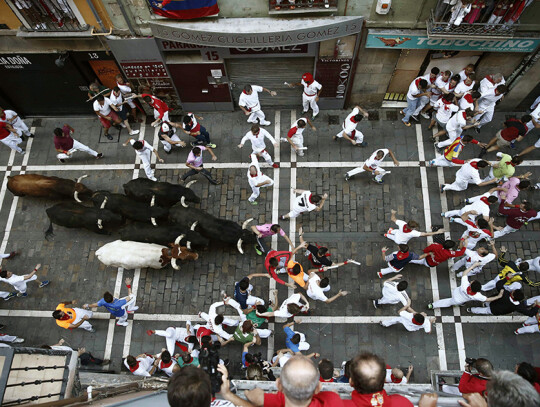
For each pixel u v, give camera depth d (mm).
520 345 11477
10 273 11609
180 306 12312
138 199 12562
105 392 6801
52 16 11328
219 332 10219
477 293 10336
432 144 14172
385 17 11312
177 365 9930
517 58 12672
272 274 11031
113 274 12812
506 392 4223
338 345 11656
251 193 13695
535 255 12469
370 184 13586
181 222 11969
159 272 12703
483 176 13766
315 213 13242
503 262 11352
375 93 14203
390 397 4730
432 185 13531
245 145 14445
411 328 10727
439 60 13047
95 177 14242
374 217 13156
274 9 10859
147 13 11156
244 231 11906
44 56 12758
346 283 12336
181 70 13195
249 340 10320
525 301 11602
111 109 13930
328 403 4332
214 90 14078
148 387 8180
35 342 12094
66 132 13156
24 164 14602
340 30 11258
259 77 13617
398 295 10469
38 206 13875
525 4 10422
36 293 12695
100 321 12211
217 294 12398
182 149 14562
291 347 10422
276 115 14922
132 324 12148
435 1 10750
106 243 13203
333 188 13586
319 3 10750
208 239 12086
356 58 12648
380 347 11586
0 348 5145
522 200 13242
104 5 10938
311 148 14250
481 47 11953
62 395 5855
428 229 12961
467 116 13438
